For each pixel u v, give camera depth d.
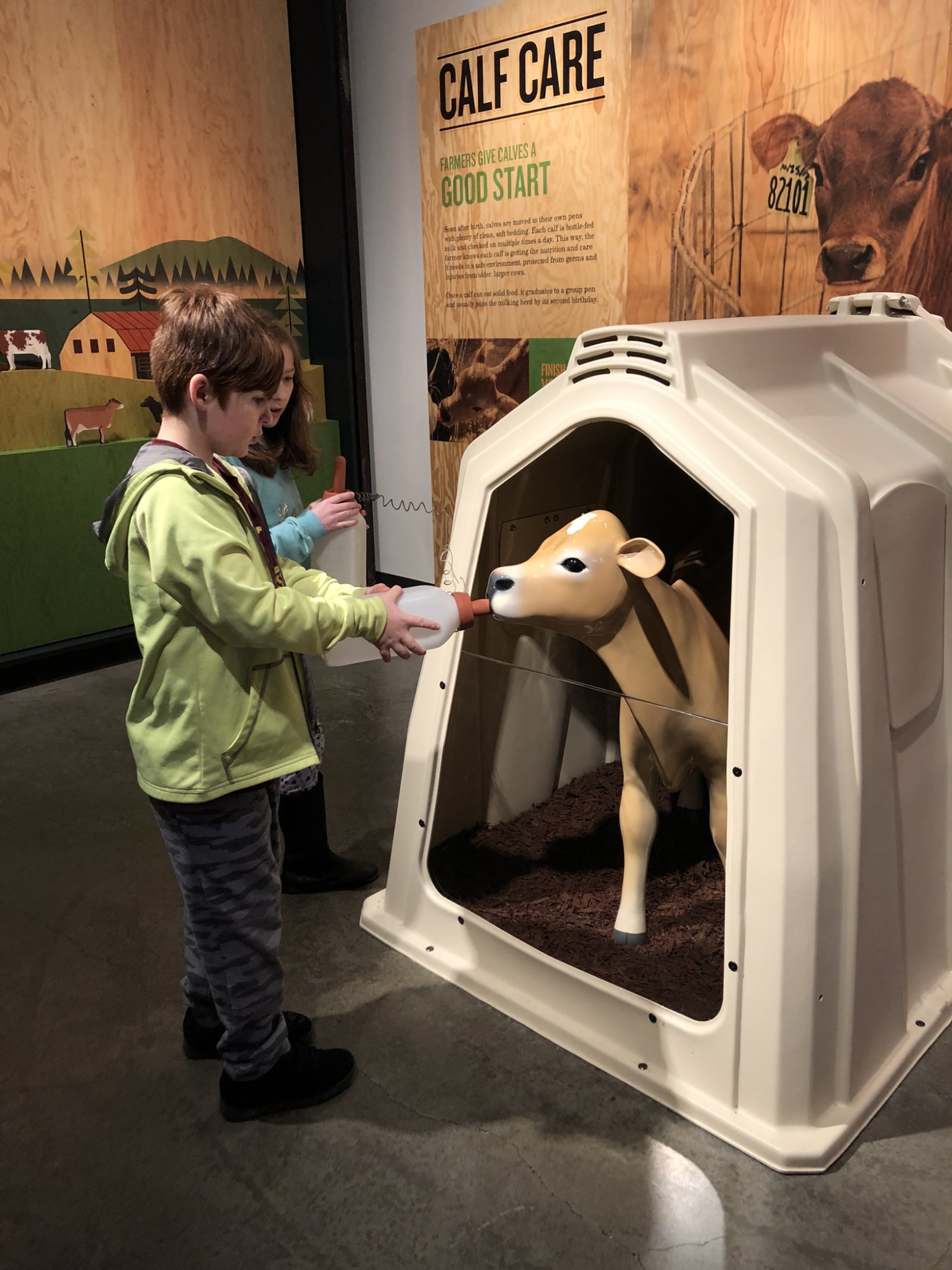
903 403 1.75
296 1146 1.52
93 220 3.55
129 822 2.54
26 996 1.89
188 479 1.26
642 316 3.21
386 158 3.90
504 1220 1.38
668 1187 1.43
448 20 3.46
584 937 1.83
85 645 3.63
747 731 1.45
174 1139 1.54
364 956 1.97
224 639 1.29
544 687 2.09
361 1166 1.48
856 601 1.42
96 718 3.23
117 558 1.34
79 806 2.63
